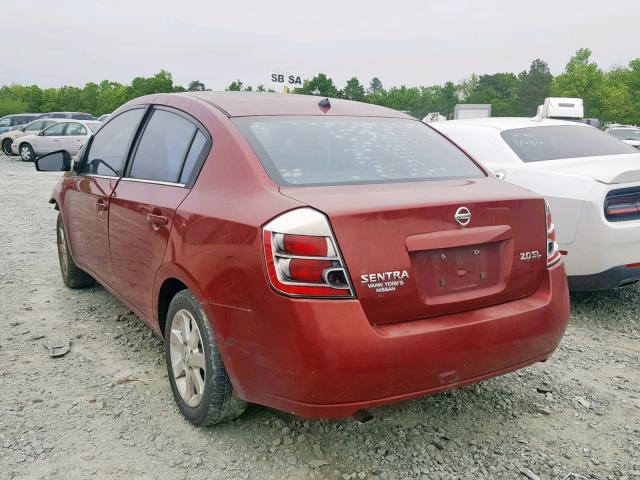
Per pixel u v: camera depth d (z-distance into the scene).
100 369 3.83
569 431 3.21
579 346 4.40
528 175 5.19
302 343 2.41
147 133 3.87
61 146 21.70
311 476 2.77
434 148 3.54
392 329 2.54
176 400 3.26
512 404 3.49
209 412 2.97
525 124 6.17
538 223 3.01
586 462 2.93
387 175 3.08
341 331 2.41
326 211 2.48
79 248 4.74
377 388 2.49
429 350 2.55
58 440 3.00
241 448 2.98
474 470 2.85
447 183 3.09
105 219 4.05
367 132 3.47
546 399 3.55
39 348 4.15
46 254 6.86
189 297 3.05
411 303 2.60
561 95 86.38
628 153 5.77
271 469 2.82
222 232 2.75
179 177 3.33
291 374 2.46
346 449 3.00
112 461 2.85
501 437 3.14
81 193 4.53
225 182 2.95
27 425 3.13
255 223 2.58
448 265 2.72
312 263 2.43
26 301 5.13
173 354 3.24
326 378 2.41
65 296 5.26
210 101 3.50
